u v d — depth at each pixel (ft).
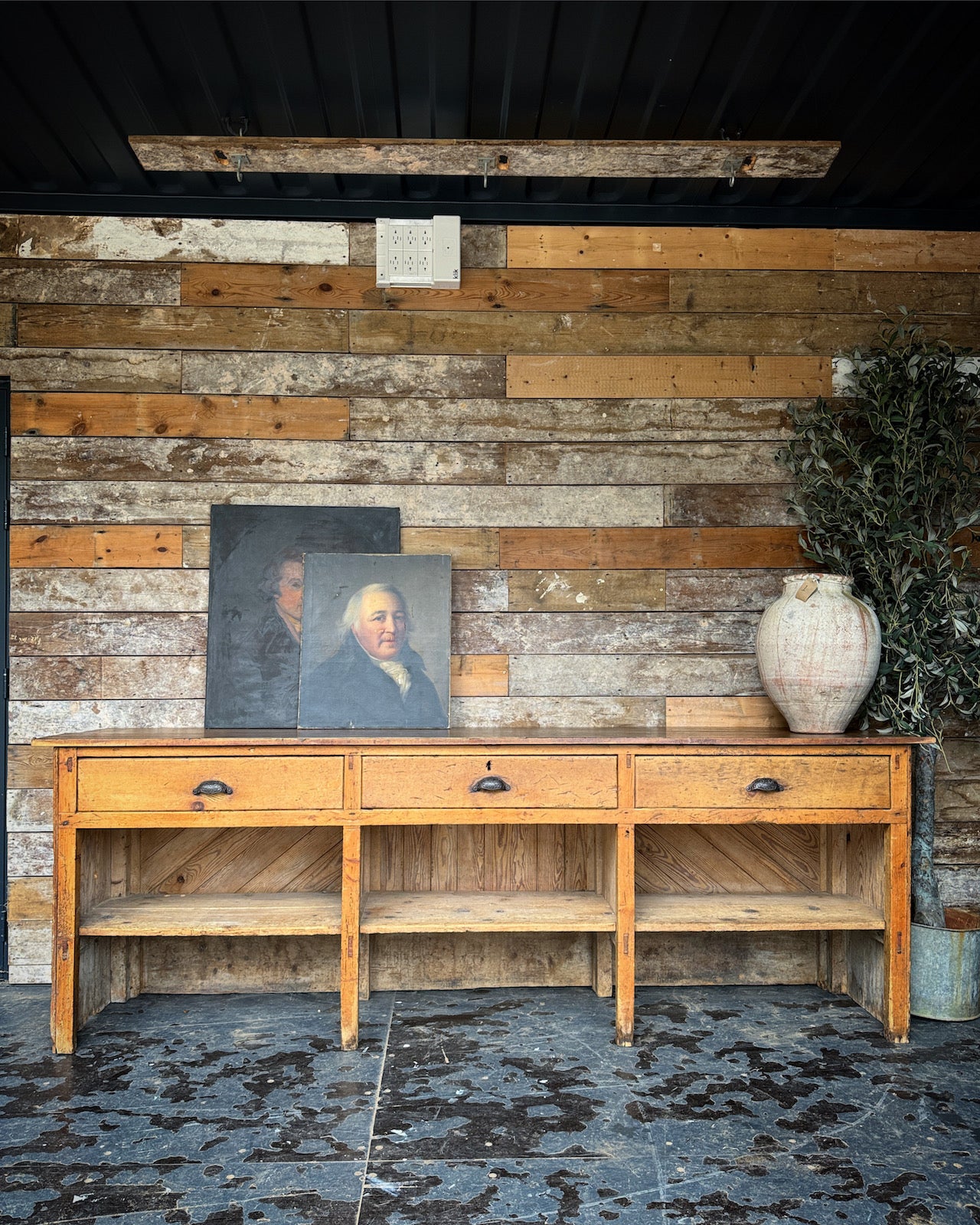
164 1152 7.74
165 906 10.70
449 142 10.11
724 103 10.72
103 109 10.62
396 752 9.95
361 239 12.14
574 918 10.21
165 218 12.04
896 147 11.32
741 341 12.32
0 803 12.07
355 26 9.71
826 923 10.23
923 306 12.46
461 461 12.10
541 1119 8.27
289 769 9.93
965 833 12.22
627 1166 7.54
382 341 12.11
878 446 11.83
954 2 9.32
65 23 9.59
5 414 12.28
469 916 10.32
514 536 12.08
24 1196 7.11
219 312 12.03
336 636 11.54
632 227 12.32
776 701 11.09
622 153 10.27
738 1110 8.46
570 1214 6.89
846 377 12.30
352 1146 7.82
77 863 9.92
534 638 12.04
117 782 9.89
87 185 11.82
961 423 11.53
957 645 11.19
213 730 11.33
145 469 11.91
